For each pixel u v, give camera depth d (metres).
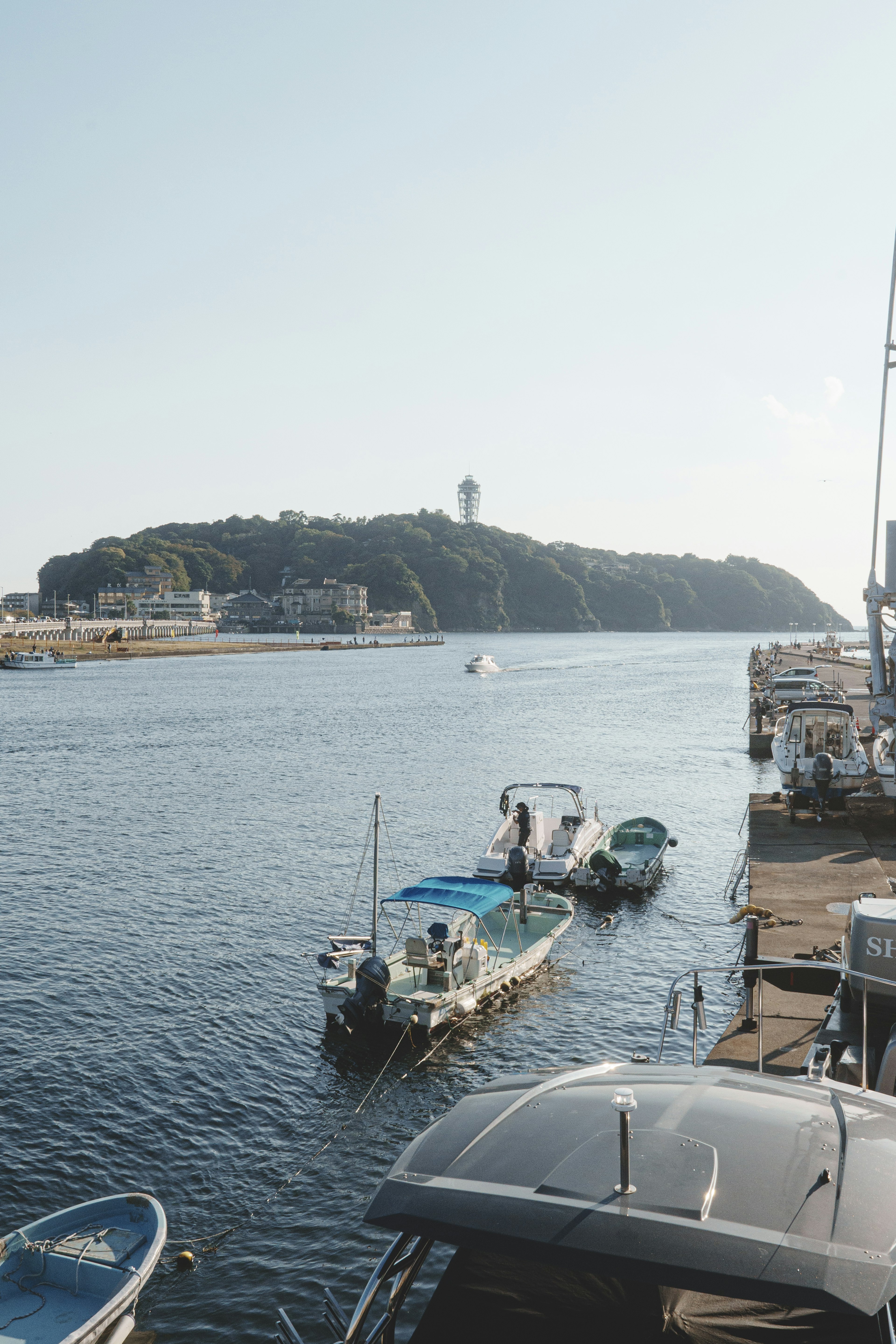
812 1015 16.48
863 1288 4.59
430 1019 19.67
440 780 52.62
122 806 45.59
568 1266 4.91
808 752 35.91
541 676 153.00
